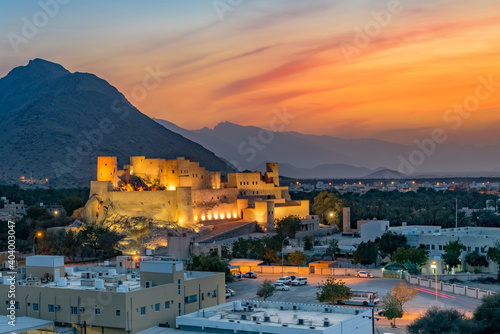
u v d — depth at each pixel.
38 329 96.38
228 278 173.12
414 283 168.25
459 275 172.75
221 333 89.75
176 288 102.88
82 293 97.69
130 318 94.88
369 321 93.25
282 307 99.75
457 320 110.50
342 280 176.62
